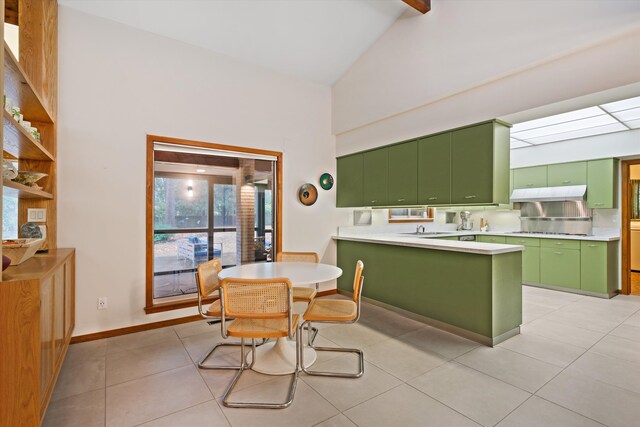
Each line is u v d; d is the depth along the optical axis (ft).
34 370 4.52
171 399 6.28
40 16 7.97
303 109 13.84
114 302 9.60
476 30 9.41
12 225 8.15
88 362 7.84
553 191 16.08
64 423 5.53
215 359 8.00
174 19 9.93
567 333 9.59
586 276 14.11
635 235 19.76
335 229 14.90
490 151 9.45
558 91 7.98
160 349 8.61
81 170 9.11
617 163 14.48
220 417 5.73
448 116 10.58
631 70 6.86
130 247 9.84
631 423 5.47
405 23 11.55
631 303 12.82
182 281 11.93
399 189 12.27
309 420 5.63
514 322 9.41
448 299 9.91
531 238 16.03
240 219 13.06
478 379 6.95
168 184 11.48
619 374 7.12
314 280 7.06
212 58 11.42
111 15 9.46
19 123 5.81
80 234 9.09
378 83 12.59
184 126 10.80
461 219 20.35
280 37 11.39
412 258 11.13
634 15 6.63
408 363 7.73
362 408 5.96
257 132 12.46
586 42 7.27
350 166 14.42
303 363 7.59
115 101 9.63
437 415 5.73
